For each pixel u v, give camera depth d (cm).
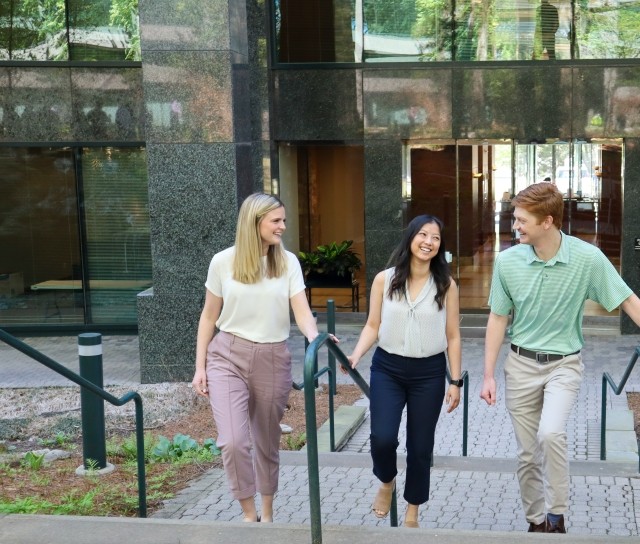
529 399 467
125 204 1485
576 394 459
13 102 1448
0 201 1487
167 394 991
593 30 1388
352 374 528
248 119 1152
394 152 1455
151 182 1092
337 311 1559
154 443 782
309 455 377
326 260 1547
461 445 875
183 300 1103
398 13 1437
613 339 1400
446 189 1478
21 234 1496
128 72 1437
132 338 1478
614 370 1206
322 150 1551
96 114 1450
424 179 1481
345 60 1459
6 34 1440
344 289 1553
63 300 1509
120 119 1449
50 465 709
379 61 1449
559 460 439
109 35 1437
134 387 1032
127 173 1477
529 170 1452
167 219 1095
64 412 931
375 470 485
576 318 459
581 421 942
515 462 723
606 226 1434
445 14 1424
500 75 1416
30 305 1511
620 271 1422
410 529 390
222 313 481
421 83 1436
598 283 451
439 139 1459
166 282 1102
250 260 465
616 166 1421
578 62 1395
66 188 1482
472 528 558
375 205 1470
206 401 984
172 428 878
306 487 642
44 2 1432
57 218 1490
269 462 498
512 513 586
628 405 1020
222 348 479
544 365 461
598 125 1399
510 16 1407
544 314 457
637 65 1377
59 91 1445
